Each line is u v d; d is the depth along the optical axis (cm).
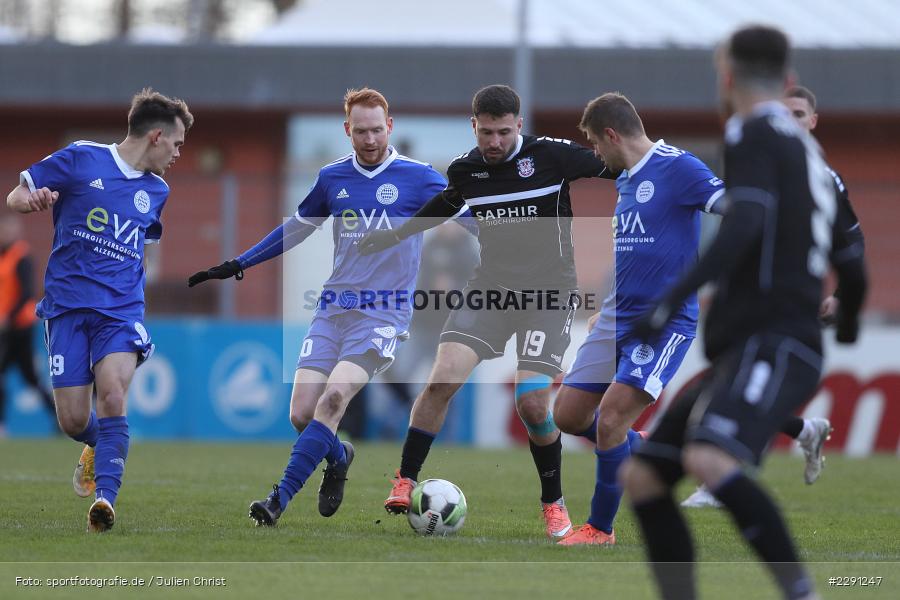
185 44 7519
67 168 2450
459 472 3969
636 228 2353
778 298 1571
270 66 7488
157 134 2502
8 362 5209
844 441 5241
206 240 5856
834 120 7369
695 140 7456
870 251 5803
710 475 1527
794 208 1574
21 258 5200
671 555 1652
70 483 3431
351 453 2591
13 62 7575
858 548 2398
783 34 1633
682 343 2369
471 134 7406
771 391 1538
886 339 5228
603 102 2377
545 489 2523
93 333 2456
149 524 2522
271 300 5841
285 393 5475
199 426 5509
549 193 2523
